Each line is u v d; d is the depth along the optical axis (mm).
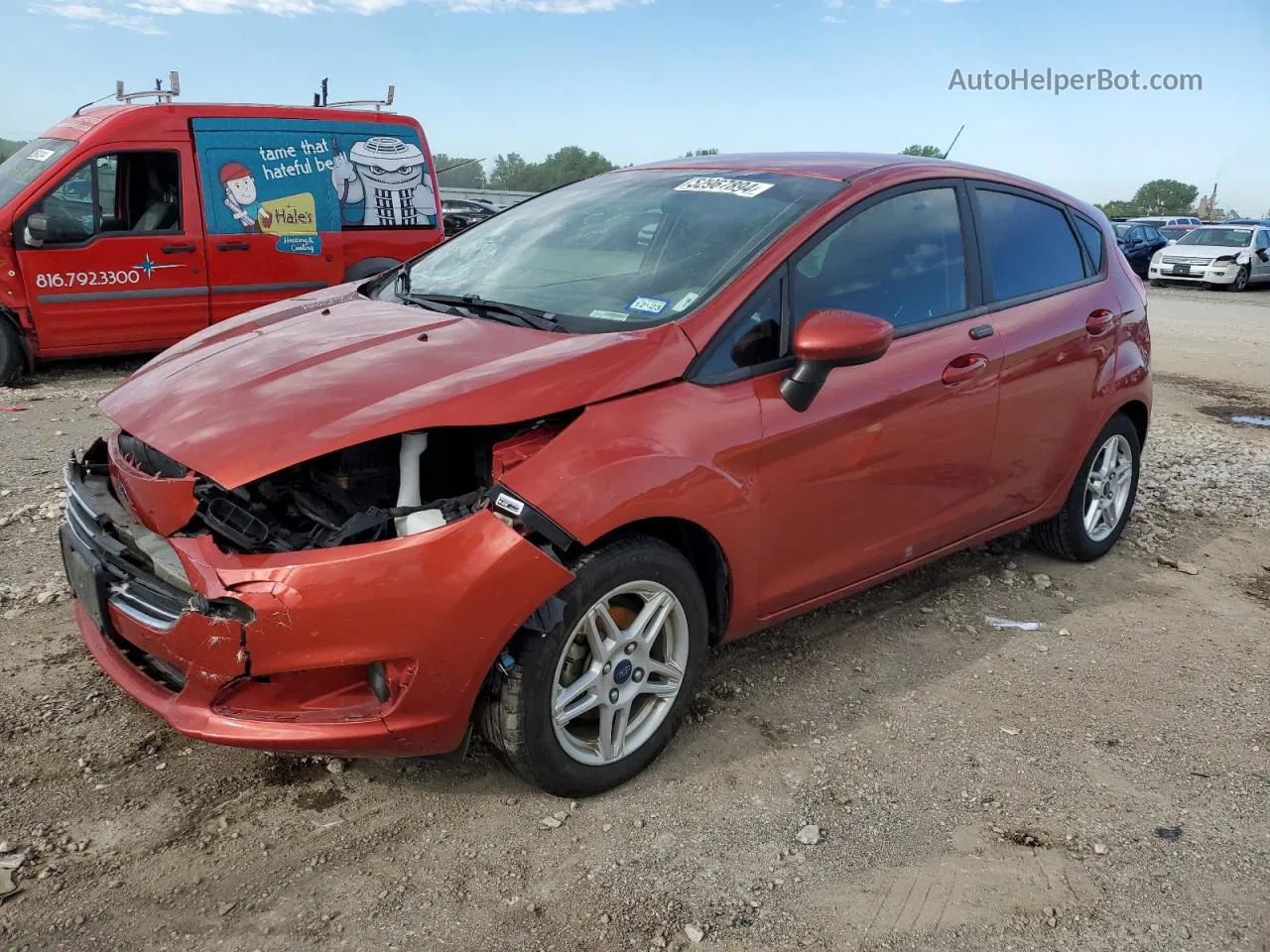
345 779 2816
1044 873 2602
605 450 2617
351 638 2365
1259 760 3176
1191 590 4535
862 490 3326
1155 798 2947
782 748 3100
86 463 3117
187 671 2455
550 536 2475
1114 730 3312
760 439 2941
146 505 2539
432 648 2416
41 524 4578
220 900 2355
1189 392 9688
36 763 2795
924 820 2789
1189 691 3596
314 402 2564
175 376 2961
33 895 2326
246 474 2375
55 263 7504
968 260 3791
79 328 7719
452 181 43000
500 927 2324
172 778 2771
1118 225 27562
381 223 8977
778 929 2363
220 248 8133
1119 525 4855
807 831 2701
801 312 3146
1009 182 4137
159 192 7961
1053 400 4078
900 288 3494
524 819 2699
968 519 3875
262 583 2332
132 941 2225
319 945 2246
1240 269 22891
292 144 8391
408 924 2318
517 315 3150
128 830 2562
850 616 4047
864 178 3520
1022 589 4422
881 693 3463
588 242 3570
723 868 2557
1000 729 3279
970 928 2398
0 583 3900
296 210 8453
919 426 3451
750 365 2996
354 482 2617
